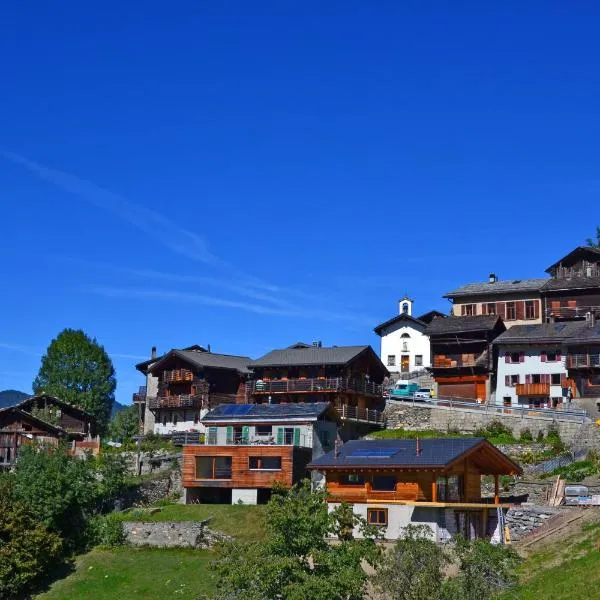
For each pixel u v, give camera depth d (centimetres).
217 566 4056
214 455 7144
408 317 11681
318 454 7500
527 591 4369
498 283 11362
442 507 5372
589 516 5406
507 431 8019
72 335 10912
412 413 8831
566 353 9056
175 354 9900
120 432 10288
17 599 5597
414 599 3803
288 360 9331
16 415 8550
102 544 6319
